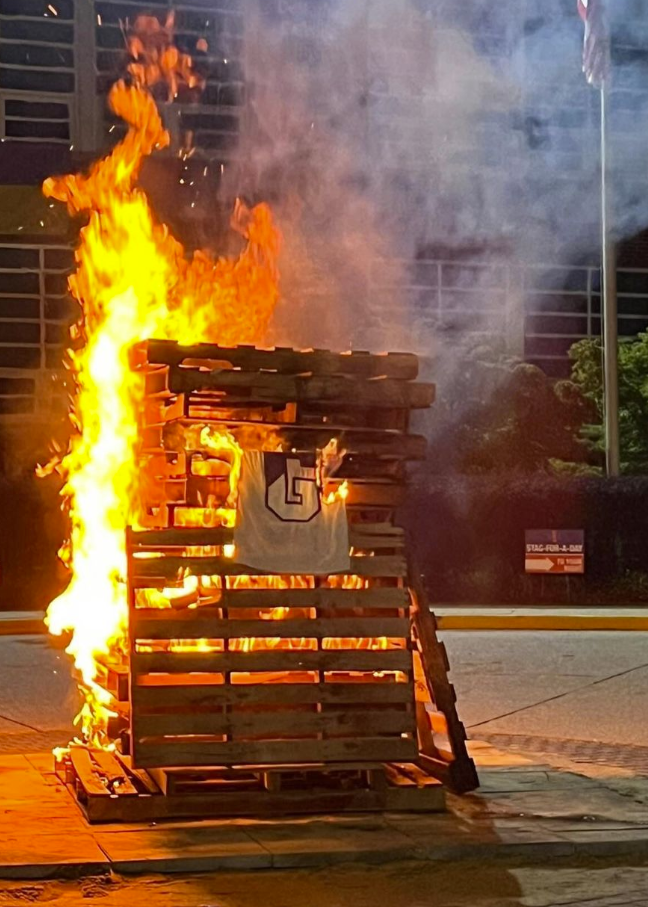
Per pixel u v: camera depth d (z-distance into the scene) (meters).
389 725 6.34
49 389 23.17
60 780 7.03
